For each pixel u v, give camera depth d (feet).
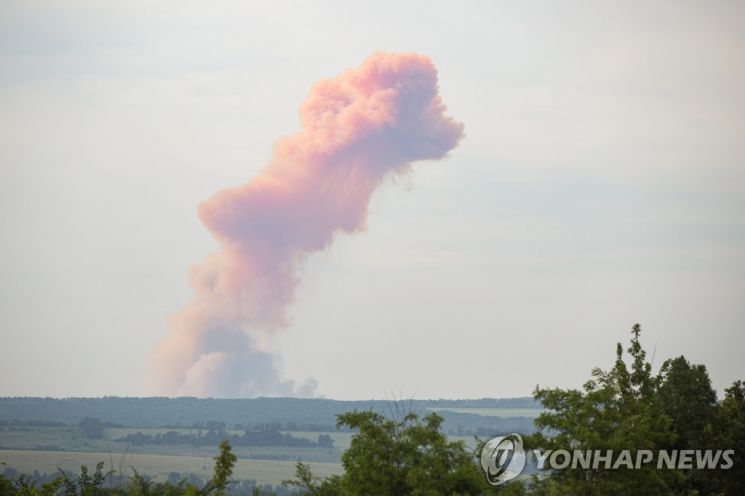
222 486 370.12
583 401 394.52
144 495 422.82
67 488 440.45
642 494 375.25
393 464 375.45
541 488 369.30
